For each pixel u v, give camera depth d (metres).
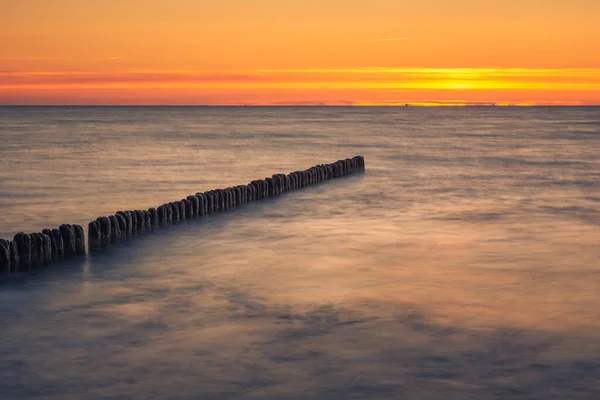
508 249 17.17
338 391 8.55
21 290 13.44
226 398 8.37
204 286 13.66
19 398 8.41
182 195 29.45
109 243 17.81
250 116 175.88
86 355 9.77
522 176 35.97
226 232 19.62
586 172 37.75
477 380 8.84
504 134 81.62
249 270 15.02
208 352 9.84
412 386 8.67
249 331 10.77
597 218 22.25
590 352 9.76
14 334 10.73
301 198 27.06
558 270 14.88
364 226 20.75
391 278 14.20
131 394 8.47
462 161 45.44
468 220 21.91
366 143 65.75
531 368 9.20
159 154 52.09
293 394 8.47
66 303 12.51
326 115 189.50
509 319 11.28
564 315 11.50
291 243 18.06
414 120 142.12
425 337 10.41
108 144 63.50
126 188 31.84
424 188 30.80
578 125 108.94
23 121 127.25
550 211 23.88
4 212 24.55
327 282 13.88
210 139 72.44
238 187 25.11
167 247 17.52
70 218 23.30
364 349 9.93
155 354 9.78
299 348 9.98
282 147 60.34
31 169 40.28
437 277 14.27
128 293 13.18
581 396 8.36
